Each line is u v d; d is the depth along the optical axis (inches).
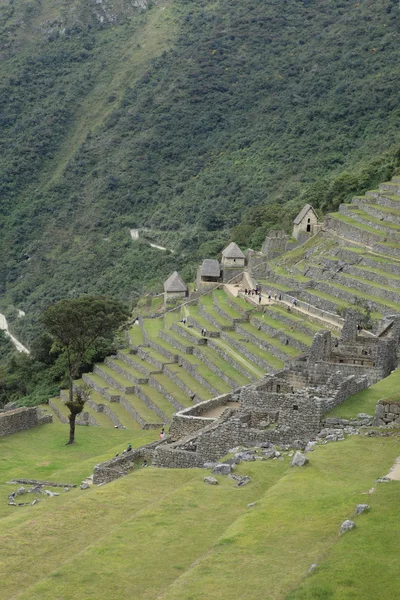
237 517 1153.4
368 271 3575.3
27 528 1208.8
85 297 3122.5
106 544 1088.2
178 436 1702.8
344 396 1612.9
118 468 1566.2
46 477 1841.8
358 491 1151.0
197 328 3907.5
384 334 2057.1
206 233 7052.2
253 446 1480.1
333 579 881.5
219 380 3056.1
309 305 3494.1
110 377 3688.5
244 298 3966.5
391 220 4234.7
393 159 5664.4
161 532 1118.4
